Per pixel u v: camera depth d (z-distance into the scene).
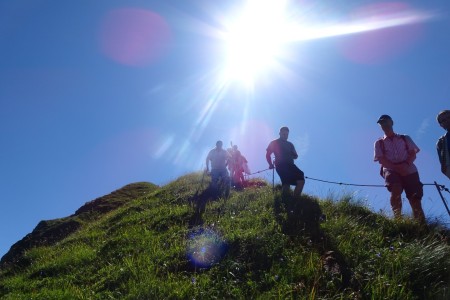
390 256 4.39
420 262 4.14
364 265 4.31
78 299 4.88
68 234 9.83
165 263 5.11
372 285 3.90
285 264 4.50
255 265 4.68
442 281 3.91
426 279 4.00
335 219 5.52
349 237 4.93
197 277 4.62
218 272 4.66
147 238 6.31
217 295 4.25
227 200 7.56
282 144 7.16
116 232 7.39
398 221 5.29
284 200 6.62
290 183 6.93
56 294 5.18
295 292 4.03
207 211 7.09
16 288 6.05
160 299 4.30
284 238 5.10
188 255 5.19
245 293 4.19
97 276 5.47
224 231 5.66
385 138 5.90
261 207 6.55
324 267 4.33
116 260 5.82
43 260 7.21
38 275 6.39
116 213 8.97
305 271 4.28
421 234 5.02
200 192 9.07
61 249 7.57
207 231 5.84
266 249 4.87
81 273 5.84
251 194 7.54
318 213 5.92
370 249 4.62
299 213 5.97
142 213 8.12
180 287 4.44
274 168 7.32
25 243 9.91
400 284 3.86
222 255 5.02
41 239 9.93
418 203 5.61
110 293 4.75
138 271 5.09
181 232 6.23
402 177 5.75
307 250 4.73
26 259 7.69
